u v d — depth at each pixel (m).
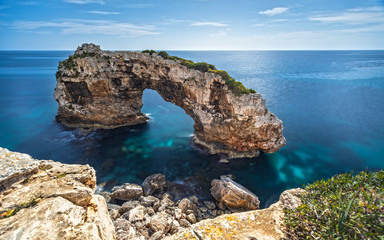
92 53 40.19
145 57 38.25
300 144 39.28
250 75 137.38
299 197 7.27
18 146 36.22
